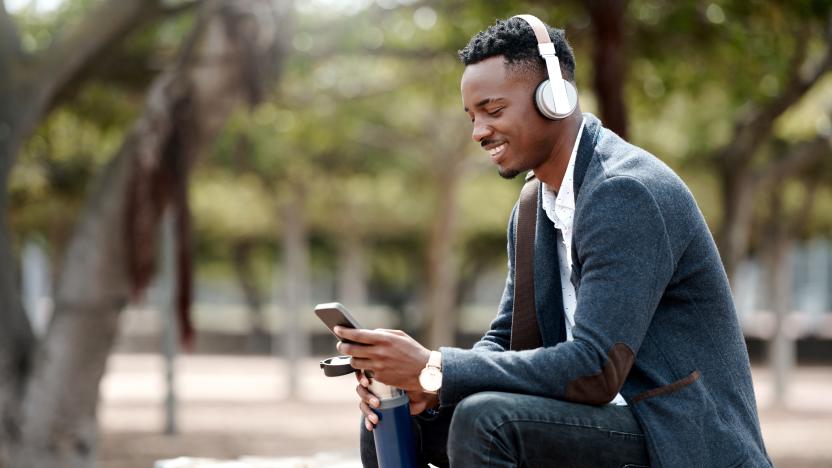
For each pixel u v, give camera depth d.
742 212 12.33
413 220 22.23
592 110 13.40
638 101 12.00
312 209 20.73
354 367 2.79
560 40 2.91
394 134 18.16
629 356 2.63
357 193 20.16
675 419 2.67
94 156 14.63
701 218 2.82
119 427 13.94
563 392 2.63
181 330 8.28
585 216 2.72
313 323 34.09
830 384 22.53
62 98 10.09
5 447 8.69
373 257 33.38
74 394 8.72
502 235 29.66
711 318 2.80
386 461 2.85
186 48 8.41
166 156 8.23
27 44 11.09
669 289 2.79
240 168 16.14
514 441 2.60
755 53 10.75
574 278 2.85
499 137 2.85
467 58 2.91
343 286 33.75
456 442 2.62
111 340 8.75
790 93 11.49
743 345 2.88
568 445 2.63
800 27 11.01
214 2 8.31
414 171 19.22
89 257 8.48
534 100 2.82
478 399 2.61
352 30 10.62
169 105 8.21
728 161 12.34
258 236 26.58
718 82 11.49
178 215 8.28
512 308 3.23
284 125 14.66
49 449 8.70
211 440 12.47
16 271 9.00
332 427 13.95
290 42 8.51
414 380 2.69
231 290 50.81
